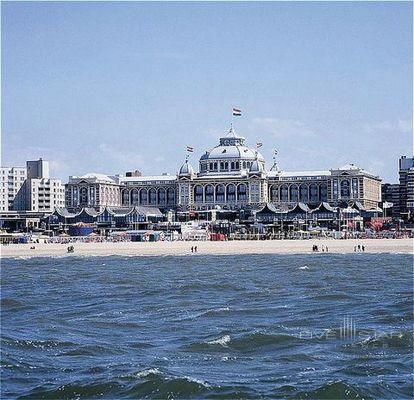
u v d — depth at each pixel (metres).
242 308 117.50
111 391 72.81
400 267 192.38
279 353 85.88
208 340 92.19
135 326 102.81
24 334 97.44
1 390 73.25
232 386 73.00
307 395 70.31
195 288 146.38
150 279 168.88
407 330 94.69
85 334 97.62
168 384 73.50
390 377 75.88
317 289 140.75
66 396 71.62
